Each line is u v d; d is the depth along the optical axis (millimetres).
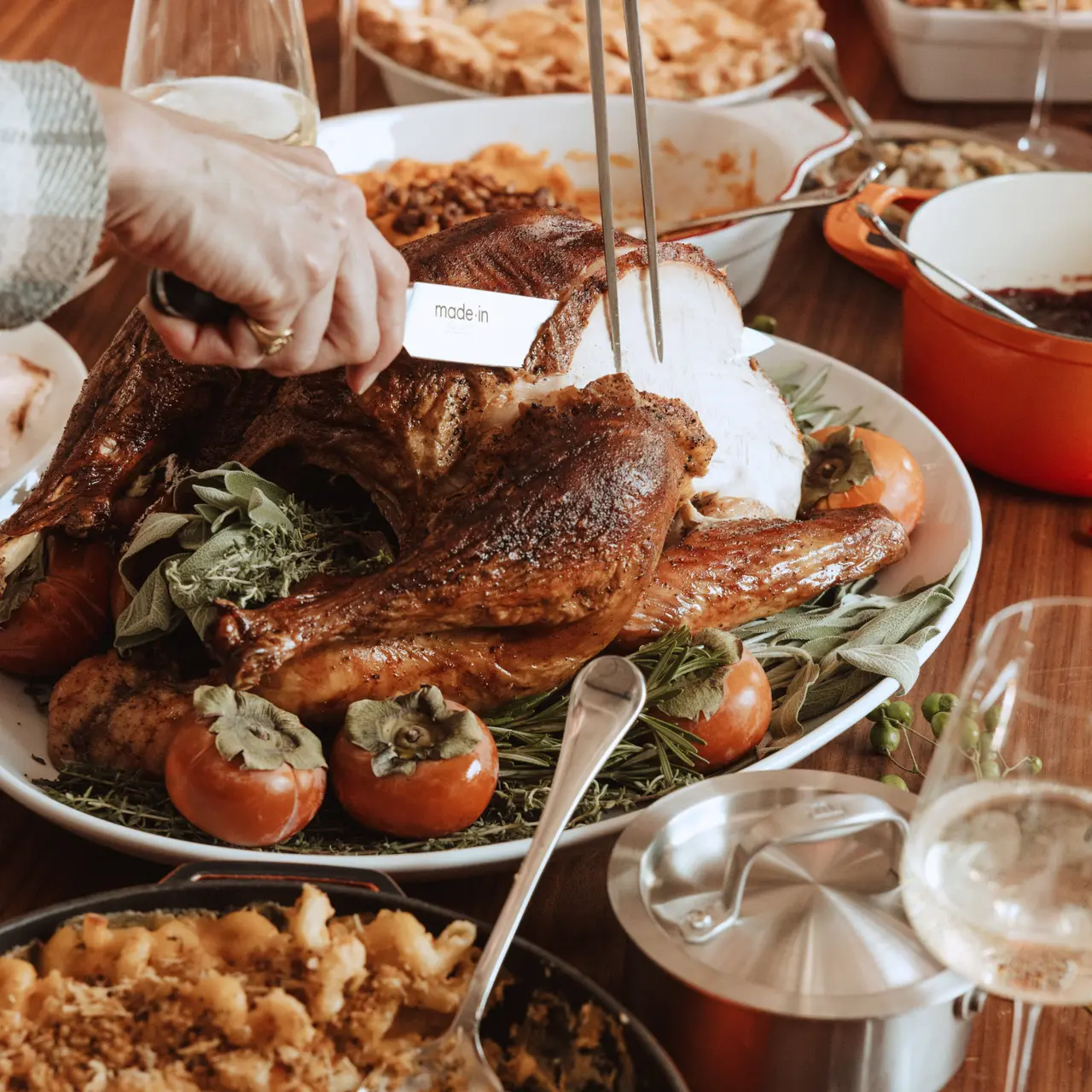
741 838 927
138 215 918
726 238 1638
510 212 1278
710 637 1146
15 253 888
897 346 1782
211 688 1059
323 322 1011
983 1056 998
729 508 1305
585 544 1111
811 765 1202
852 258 1647
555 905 1085
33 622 1190
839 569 1259
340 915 927
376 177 1952
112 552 1219
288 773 1044
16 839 1126
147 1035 896
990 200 1601
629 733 1138
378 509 1223
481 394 1180
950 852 891
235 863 955
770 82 2234
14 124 870
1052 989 860
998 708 914
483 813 1112
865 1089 905
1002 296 1649
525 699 1172
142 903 921
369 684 1102
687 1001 896
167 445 1243
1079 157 2129
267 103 1488
